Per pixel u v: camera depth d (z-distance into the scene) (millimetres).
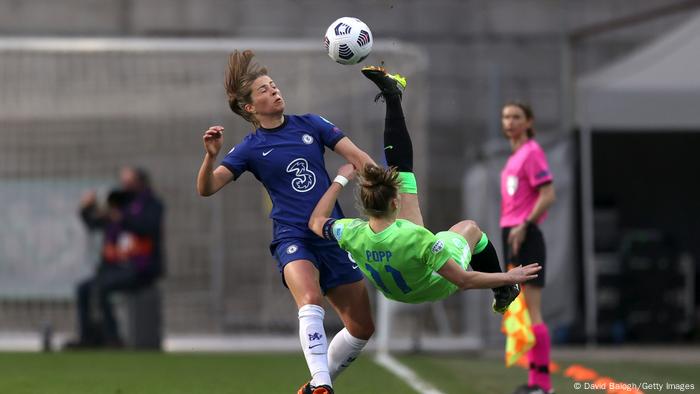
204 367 30984
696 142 49125
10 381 26969
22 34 47844
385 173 17656
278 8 48438
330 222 18344
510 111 24047
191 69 40875
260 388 25703
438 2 48250
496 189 36719
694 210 49250
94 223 37750
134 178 37406
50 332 37469
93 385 26203
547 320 37281
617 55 47812
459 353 36906
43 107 40344
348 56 19516
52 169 40469
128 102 40812
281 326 40688
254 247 41062
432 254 17516
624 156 49438
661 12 35375
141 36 48219
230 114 41094
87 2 48125
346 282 19453
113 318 37656
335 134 19500
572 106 38594
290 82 40531
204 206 41094
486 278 17656
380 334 36344
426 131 47531
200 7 48312
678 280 42531
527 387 24000
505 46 48188
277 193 19359
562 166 37531
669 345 41250
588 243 39312
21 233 40250
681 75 38438
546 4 48312
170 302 40750
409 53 39219
